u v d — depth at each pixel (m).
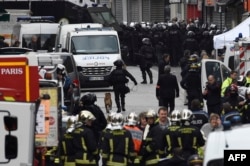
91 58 75.12
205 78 56.16
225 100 47.25
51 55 45.38
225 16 114.94
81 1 106.75
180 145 31.66
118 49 76.50
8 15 84.69
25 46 85.06
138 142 33.06
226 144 18.34
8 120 26.77
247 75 52.66
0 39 75.25
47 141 32.50
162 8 150.62
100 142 32.81
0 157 26.72
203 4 119.12
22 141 26.75
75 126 31.86
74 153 31.95
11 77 27.66
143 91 74.62
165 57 63.84
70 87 49.56
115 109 63.56
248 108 41.91
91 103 38.91
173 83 55.53
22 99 27.50
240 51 58.19
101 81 75.00
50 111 32.62
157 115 36.88
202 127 35.06
